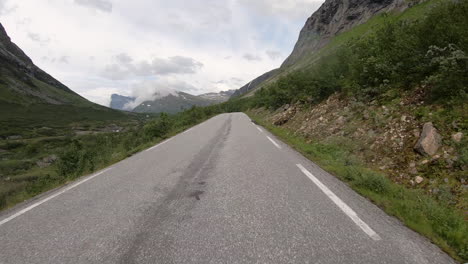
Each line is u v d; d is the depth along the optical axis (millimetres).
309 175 4863
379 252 2357
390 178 4695
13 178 15562
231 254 2414
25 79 154875
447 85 5664
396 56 8164
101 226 3178
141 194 4297
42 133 73375
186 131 14875
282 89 20516
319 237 2648
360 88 9227
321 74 12773
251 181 4625
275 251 2428
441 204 3543
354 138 6914
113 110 188500
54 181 6277
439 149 4641
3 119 92562
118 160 7828
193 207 3592
